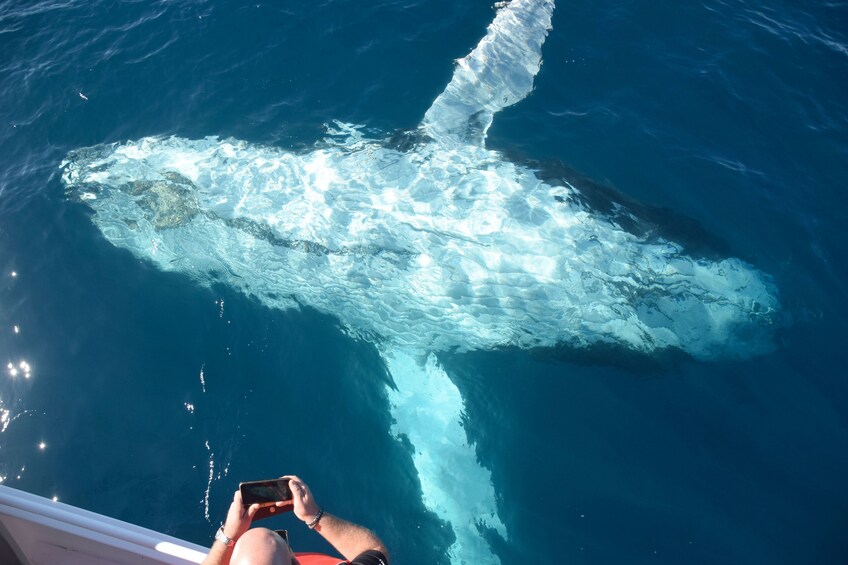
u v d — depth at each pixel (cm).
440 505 895
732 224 1095
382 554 469
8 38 1443
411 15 1387
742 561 830
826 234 1097
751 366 978
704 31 1390
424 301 1027
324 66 1311
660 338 984
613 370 1005
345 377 1010
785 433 924
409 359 1048
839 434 919
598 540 860
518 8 1377
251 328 1042
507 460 937
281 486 489
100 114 1282
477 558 847
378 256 1027
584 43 1340
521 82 1252
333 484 905
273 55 1331
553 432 959
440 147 1088
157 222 1102
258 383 990
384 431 964
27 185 1195
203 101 1273
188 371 997
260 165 1105
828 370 966
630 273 977
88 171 1167
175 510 870
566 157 1157
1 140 1271
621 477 910
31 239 1127
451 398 1004
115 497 881
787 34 1405
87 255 1109
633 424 956
